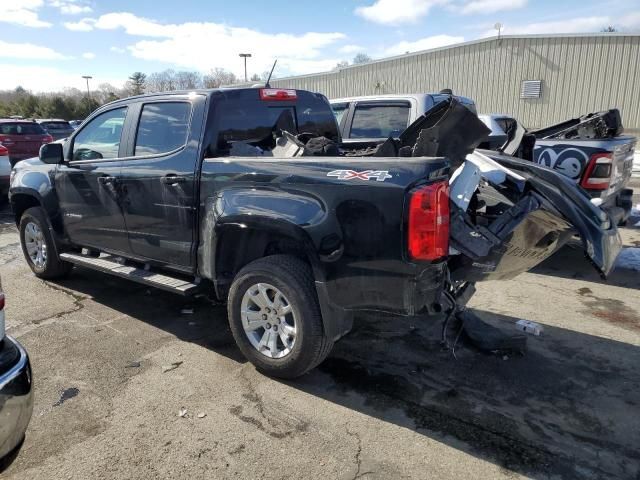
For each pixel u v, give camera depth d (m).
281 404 3.29
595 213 3.68
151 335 4.30
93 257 5.06
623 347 4.05
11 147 13.11
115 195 4.46
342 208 3.10
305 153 3.75
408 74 29.98
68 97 50.34
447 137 3.30
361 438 2.94
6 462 2.31
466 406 3.25
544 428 3.02
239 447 2.87
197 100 3.98
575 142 5.84
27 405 2.37
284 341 3.51
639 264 6.19
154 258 4.34
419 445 2.88
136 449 2.86
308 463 2.73
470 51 27.89
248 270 3.54
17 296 5.23
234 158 3.67
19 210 5.80
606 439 2.92
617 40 24.72
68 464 2.74
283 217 3.27
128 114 4.49
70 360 3.86
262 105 4.36
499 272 3.71
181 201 3.94
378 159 3.13
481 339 3.95
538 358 3.88
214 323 4.56
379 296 3.09
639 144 21.44
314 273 3.25
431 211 2.90
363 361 3.85
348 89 32.12
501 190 3.81
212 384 3.53
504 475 2.64
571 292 5.31
